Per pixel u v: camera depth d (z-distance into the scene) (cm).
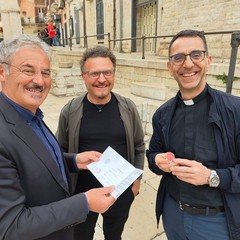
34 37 105
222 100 126
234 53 214
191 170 117
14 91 100
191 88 127
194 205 135
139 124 189
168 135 143
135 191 189
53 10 2561
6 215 82
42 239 105
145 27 1059
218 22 665
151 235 224
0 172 84
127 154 179
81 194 99
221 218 132
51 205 92
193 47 123
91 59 159
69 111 176
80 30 1759
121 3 1129
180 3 782
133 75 717
